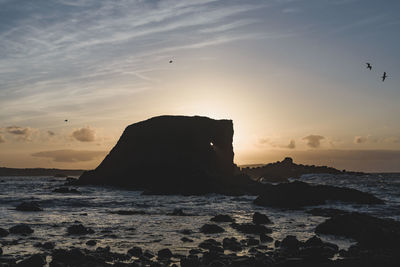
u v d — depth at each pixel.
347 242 17.16
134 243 16.02
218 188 48.69
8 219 22.56
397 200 40.59
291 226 21.86
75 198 38.66
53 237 17.03
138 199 39.47
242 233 19.02
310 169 126.38
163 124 67.12
